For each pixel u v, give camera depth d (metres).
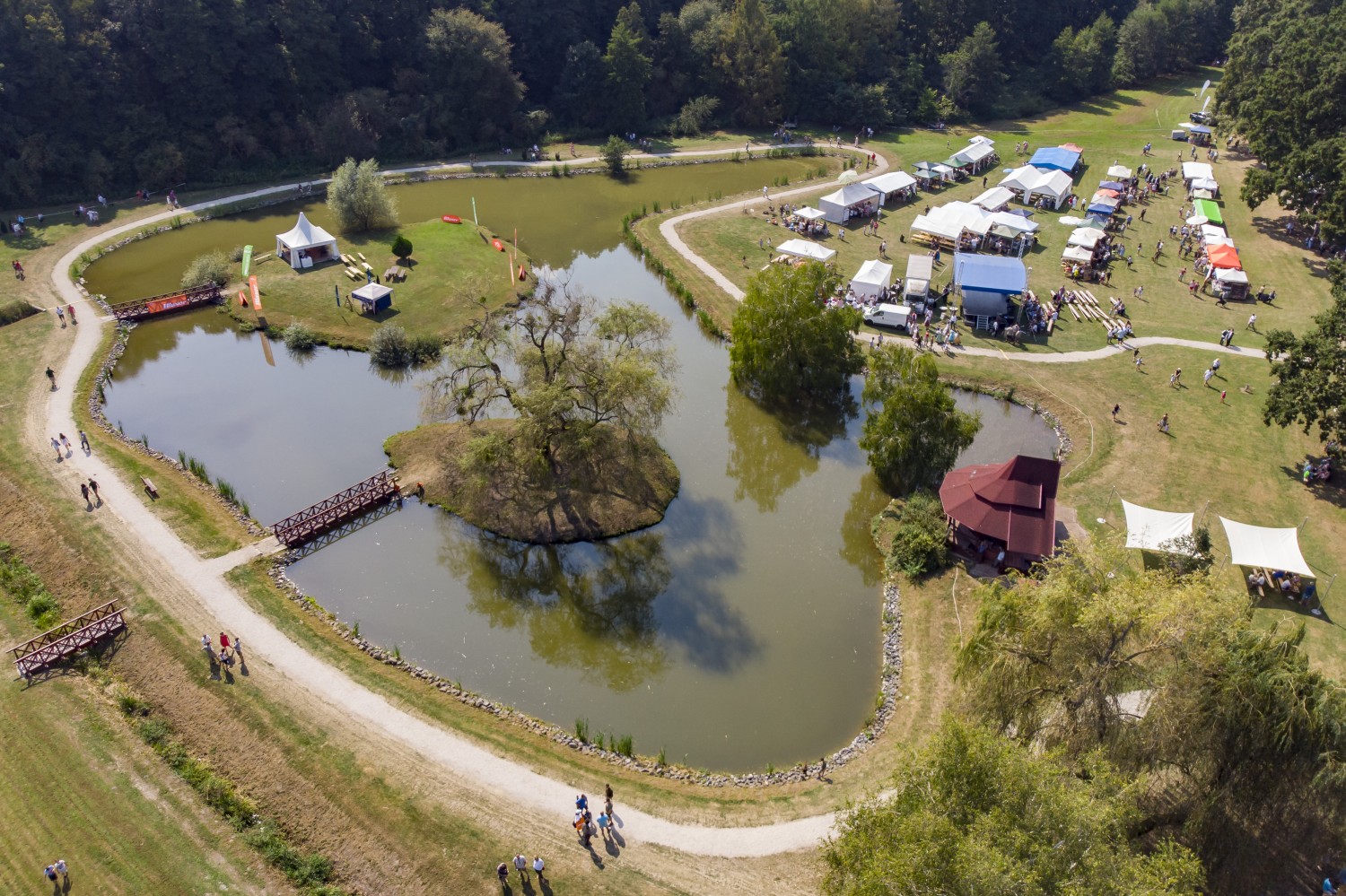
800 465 61.53
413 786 36.84
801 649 46.34
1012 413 66.62
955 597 48.22
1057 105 152.25
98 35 97.31
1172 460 59.56
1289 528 49.72
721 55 136.75
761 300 65.31
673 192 111.56
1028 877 24.03
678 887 33.41
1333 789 30.88
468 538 53.03
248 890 32.75
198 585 46.97
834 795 37.56
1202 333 76.31
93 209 94.19
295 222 96.69
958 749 27.86
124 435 59.81
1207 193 106.06
